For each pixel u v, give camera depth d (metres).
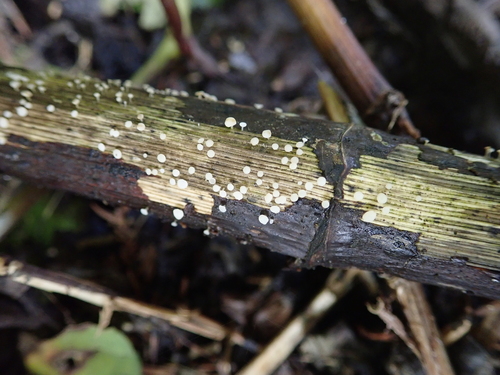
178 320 0.05
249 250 0.05
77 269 0.05
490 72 0.05
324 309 0.05
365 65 0.05
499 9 0.05
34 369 0.05
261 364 0.05
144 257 0.05
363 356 0.05
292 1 0.05
